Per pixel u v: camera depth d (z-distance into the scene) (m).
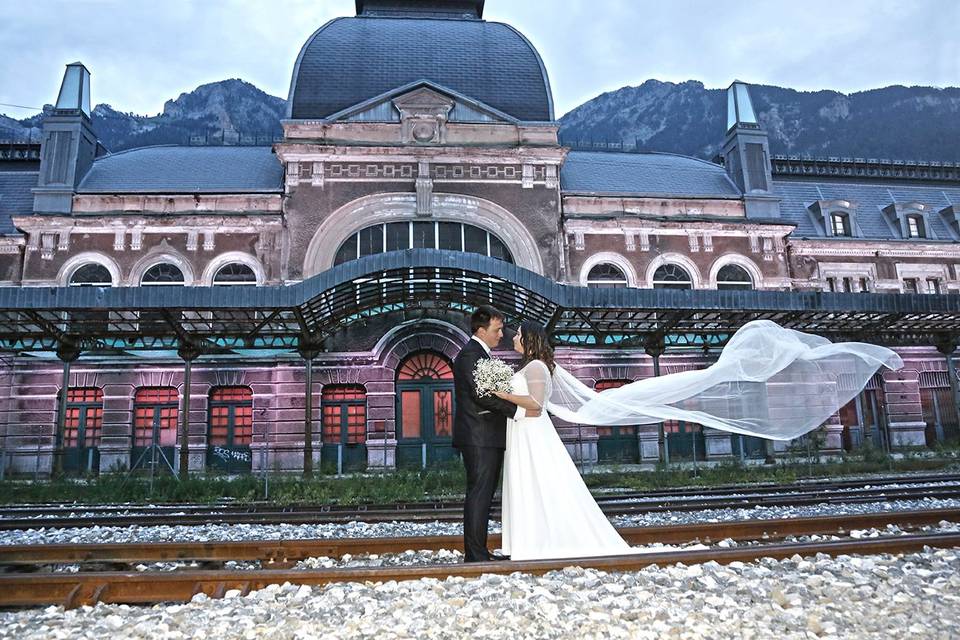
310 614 4.61
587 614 4.40
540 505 6.24
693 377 6.99
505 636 4.05
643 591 4.82
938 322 23.98
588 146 34.03
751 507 11.62
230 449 24.44
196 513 12.69
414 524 10.59
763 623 4.19
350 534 9.81
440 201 26.11
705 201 28.58
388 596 4.99
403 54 28.67
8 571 7.45
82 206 25.55
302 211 25.59
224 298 18.17
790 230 28.62
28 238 25.22
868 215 33.09
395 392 25.25
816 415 6.97
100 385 24.33
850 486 15.43
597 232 27.52
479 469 6.11
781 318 22.83
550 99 28.39
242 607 4.82
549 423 6.58
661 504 11.71
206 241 25.50
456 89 28.03
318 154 25.92
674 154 33.75
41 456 23.94
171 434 24.58
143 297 17.98
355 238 26.03
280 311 19.34
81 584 5.38
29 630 4.45
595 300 19.44
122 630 4.41
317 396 24.73
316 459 24.27
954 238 32.25
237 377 24.73
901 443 28.45
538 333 6.45
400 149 26.05
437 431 25.41
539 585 5.05
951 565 5.63
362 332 25.28
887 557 5.91
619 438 26.73
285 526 10.54
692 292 19.97
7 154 30.23
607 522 6.43
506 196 26.53
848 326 23.73
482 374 6.02
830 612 4.38
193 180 27.16
